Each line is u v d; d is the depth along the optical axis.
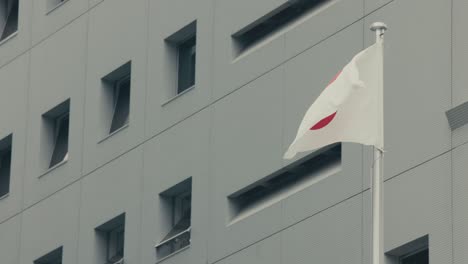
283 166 36.97
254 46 39.06
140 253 40.66
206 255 38.56
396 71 34.56
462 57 33.28
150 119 41.41
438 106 33.53
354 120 28.19
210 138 39.31
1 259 45.81
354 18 36.00
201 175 39.28
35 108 45.97
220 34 39.75
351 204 34.94
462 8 33.56
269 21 38.94
